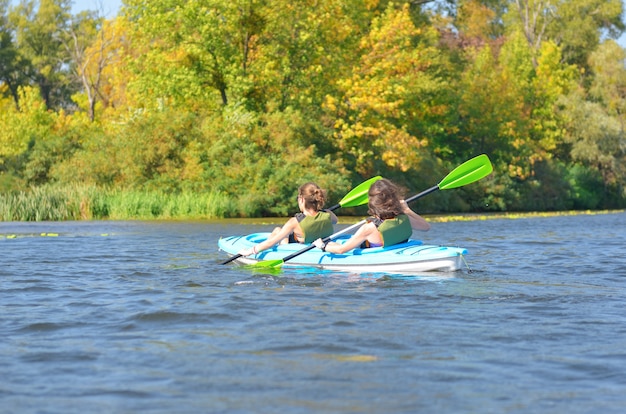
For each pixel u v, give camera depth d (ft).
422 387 15.57
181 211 93.20
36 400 14.80
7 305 25.41
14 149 127.75
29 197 85.71
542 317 22.97
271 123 110.01
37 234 61.00
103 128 124.47
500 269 35.88
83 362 17.61
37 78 234.79
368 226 34.40
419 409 14.20
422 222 36.17
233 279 31.60
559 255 43.65
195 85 112.57
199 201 94.22
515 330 20.97
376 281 30.71
